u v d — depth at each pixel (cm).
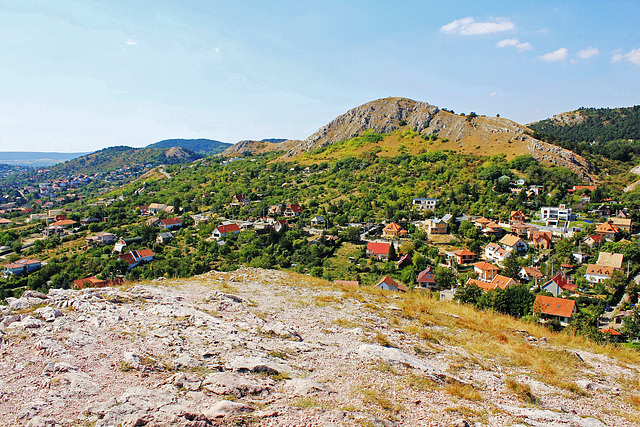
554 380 1254
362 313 1745
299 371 1046
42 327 1119
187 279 2255
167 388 841
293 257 6850
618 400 1162
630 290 5131
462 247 7288
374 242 7212
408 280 5622
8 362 915
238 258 7144
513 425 878
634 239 7250
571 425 925
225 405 782
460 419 866
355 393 951
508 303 3525
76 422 706
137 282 2158
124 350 1032
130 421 706
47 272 6681
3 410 730
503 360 1398
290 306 1764
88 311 1310
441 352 1380
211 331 1234
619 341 3788
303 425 761
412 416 873
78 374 874
